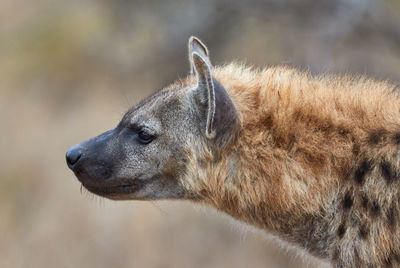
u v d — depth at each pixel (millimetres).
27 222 26156
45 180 27125
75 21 31500
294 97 13461
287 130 13172
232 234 25219
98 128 27781
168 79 26734
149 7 27672
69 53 30797
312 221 13227
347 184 12844
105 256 25031
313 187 12984
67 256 25047
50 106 29438
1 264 25031
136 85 28094
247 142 13328
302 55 24859
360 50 24984
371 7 24734
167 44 27250
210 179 13656
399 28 24969
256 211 13570
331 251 13164
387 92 13719
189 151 13758
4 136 28609
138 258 24922
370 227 12625
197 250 25078
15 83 30734
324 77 14359
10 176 27375
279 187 13156
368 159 12742
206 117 13445
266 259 24688
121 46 28516
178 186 14109
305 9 25344
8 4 33375
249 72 14570
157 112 13961
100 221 25578
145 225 25375
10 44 31859
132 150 14141
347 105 13305
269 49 25953
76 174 14539
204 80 13289
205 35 26672
